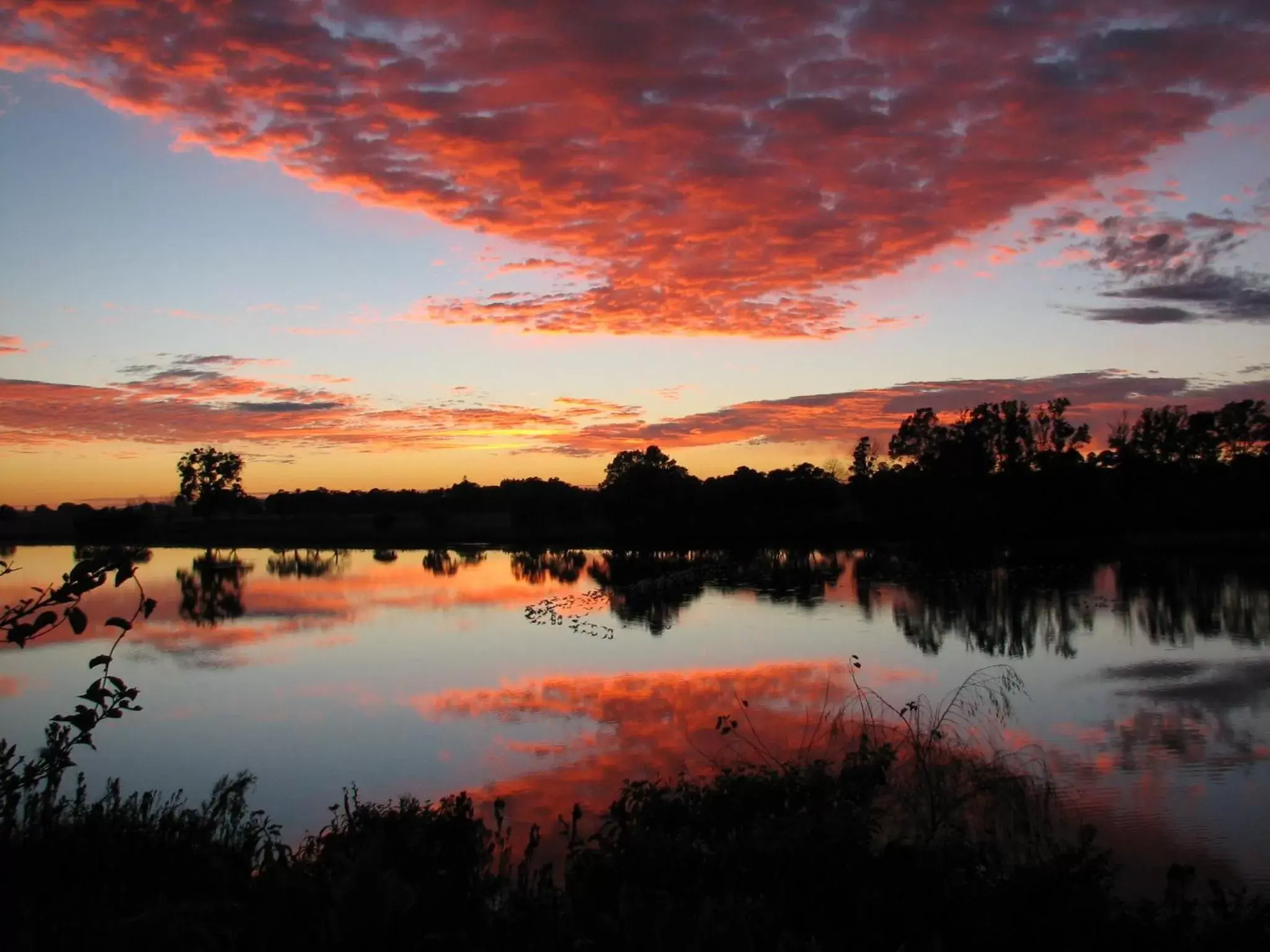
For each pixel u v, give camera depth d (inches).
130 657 1132.5
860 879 206.2
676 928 164.9
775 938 176.7
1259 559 2239.2
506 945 182.2
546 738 660.7
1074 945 191.8
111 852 266.1
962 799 346.3
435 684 914.7
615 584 2155.5
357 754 641.0
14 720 777.6
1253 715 663.1
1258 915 202.4
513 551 3909.9
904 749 464.1
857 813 239.1
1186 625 1170.6
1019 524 3432.6
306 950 172.7
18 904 218.5
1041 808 424.8
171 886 254.2
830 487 4308.6
